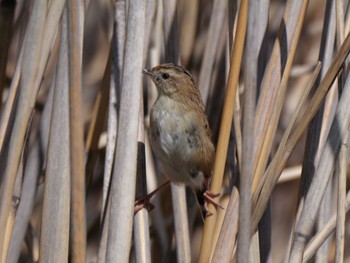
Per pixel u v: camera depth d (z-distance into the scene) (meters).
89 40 12.92
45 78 11.38
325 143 6.78
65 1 6.21
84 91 12.35
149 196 7.15
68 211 6.35
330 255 9.59
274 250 12.68
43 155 7.58
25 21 8.38
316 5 12.41
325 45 7.29
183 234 7.83
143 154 7.20
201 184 8.64
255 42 5.43
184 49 10.74
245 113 5.48
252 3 5.41
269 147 6.46
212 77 9.90
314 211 6.69
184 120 8.48
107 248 5.96
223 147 6.29
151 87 10.10
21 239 7.27
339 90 7.14
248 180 5.53
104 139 10.34
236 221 6.41
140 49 6.13
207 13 11.16
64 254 6.33
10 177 5.78
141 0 6.16
